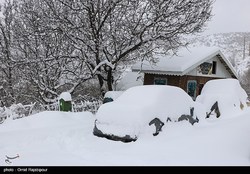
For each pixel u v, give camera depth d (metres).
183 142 7.81
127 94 10.19
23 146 8.60
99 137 9.34
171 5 16.75
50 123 11.75
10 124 11.59
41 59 17.91
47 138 9.40
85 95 20.88
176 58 21.56
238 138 7.47
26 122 11.80
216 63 23.75
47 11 17.67
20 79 20.06
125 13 17.64
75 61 20.16
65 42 19.14
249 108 15.05
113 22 18.03
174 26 17.16
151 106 9.15
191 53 22.05
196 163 6.55
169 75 21.86
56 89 20.25
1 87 20.45
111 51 18.91
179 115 9.68
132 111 8.93
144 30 16.98
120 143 8.59
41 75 19.08
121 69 21.67
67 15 17.48
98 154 7.54
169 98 9.77
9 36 19.59
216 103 15.01
